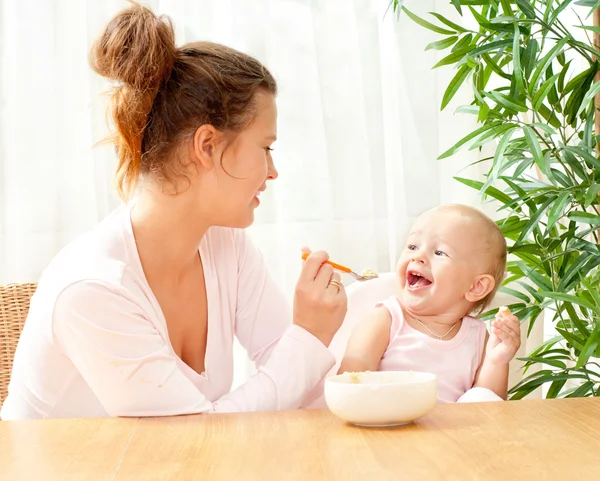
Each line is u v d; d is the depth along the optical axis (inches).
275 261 90.4
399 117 91.7
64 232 87.0
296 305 44.5
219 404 41.8
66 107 86.7
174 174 45.9
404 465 26.0
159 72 45.2
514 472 24.9
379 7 91.7
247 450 28.7
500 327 56.4
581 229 84.5
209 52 46.9
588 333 64.3
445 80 92.5
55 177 86.5
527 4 62.1
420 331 60.4
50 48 86.4
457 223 60.1
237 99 45.5
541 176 82.7
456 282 59.2
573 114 65.9
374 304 63.4
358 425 32.5
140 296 45.1
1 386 66.4
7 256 86.3
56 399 46.5
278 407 42.2
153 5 87.6
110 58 45.6
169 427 33.2
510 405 36.2
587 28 61.6
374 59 91.9
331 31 90.6
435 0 92.4
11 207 86.2
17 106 85.7
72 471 26.6
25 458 28.5
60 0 86.5
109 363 40.7
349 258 91.4
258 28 89.1
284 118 89.7
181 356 52.7
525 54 63.4
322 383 49.9
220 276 53.9
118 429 33.0
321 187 90.0
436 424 32.4
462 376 58.9
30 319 46.2
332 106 90.8
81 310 41.1
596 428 30.8
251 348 56.7
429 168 92.4
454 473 24.9
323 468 25.9
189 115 45.0
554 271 68.4
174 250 48.5
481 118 64.7
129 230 47.5
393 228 91.8
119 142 47.8
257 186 47.4
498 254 61.2
